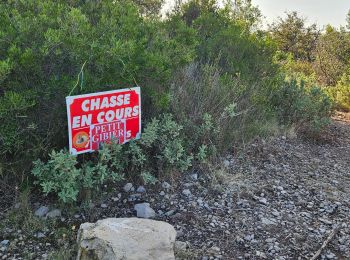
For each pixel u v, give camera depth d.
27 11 4.36
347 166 6.14
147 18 6.15
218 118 5.31
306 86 10.12
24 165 3.82
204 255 3.40
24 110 3.48
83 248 2.93
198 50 7.33
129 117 4.05
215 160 5.12
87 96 3.66
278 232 3.91
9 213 3.56
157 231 3.11
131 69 3.90
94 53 3.78
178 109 4.93
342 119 10.29
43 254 3.18
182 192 4.35
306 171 5.64
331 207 4.56
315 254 3.57
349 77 12.63
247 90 6.75
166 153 4.31
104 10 5.25
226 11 8.85
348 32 15.56
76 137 3.70
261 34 9.16
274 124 7.07
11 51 3.44
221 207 4.22
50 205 3.73
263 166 5.51
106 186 4.10
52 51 3.65
